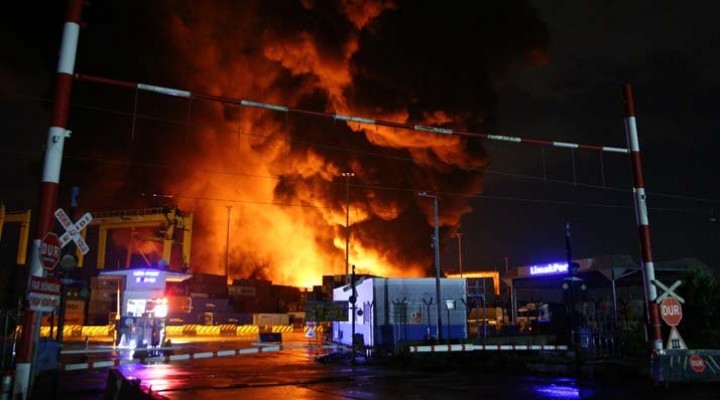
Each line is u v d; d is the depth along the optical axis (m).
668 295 16.11
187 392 16.06
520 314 53.09
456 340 30.11
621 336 25.45
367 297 37.34
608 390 15.20
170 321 60.22
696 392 14.12
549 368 20.64
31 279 10.66
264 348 35.09
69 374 20.83
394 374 21.22
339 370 23.03
